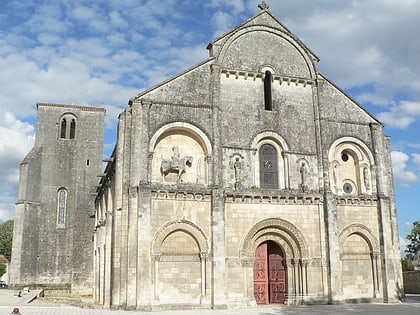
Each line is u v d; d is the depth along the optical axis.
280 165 37.12
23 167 61.94
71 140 65.44
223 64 37.22
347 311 29.73
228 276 33.09
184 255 32.62
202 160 35.09
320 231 36.03
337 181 37.94
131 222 31.83
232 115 36.44
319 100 38.81
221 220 33.38
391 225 38.50
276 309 31.30
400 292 37.22
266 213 35.03
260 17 39.56
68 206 62.88
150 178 33.00
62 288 59.66
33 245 59.97
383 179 38.66
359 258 36.94
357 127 39.44
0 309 34.09
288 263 35.31
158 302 31.14
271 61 38.66
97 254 48.59
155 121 34.16
